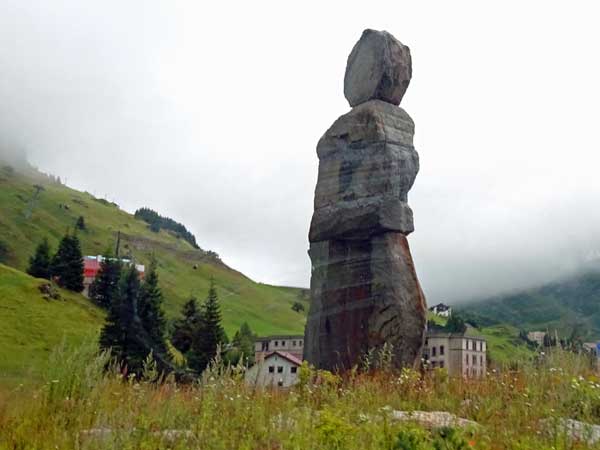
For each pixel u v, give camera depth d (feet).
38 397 24.44
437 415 26.89
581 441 22.54
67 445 21.47
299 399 29.73
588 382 28.91
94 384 25.29
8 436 22.06
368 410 27.99
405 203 42.78
